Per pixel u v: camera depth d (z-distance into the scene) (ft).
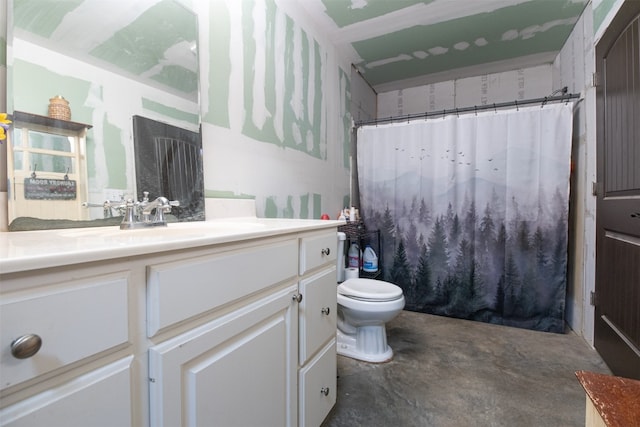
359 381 4.99
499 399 4.51
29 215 2.45
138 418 1.71
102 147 2.91
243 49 4.72
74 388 1.41
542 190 7.01
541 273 7.06
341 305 5.65
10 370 1.21
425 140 8.14
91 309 1.47
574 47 7.30
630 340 4.52
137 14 3.22
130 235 2.35
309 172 6.64
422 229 8.19
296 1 6.17
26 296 1.25
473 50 8.37
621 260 4.85
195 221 3.80
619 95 4.91
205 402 2.07
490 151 7.45
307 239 3.40
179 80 3.66
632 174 4.48
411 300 8.32
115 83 3.02
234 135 4.54
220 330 2.19
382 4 6.41
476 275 7.64
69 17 2.69
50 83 2.57
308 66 6.63
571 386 4.81
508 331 7.00
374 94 11.22
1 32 2.39
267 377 2.70
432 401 4.48
